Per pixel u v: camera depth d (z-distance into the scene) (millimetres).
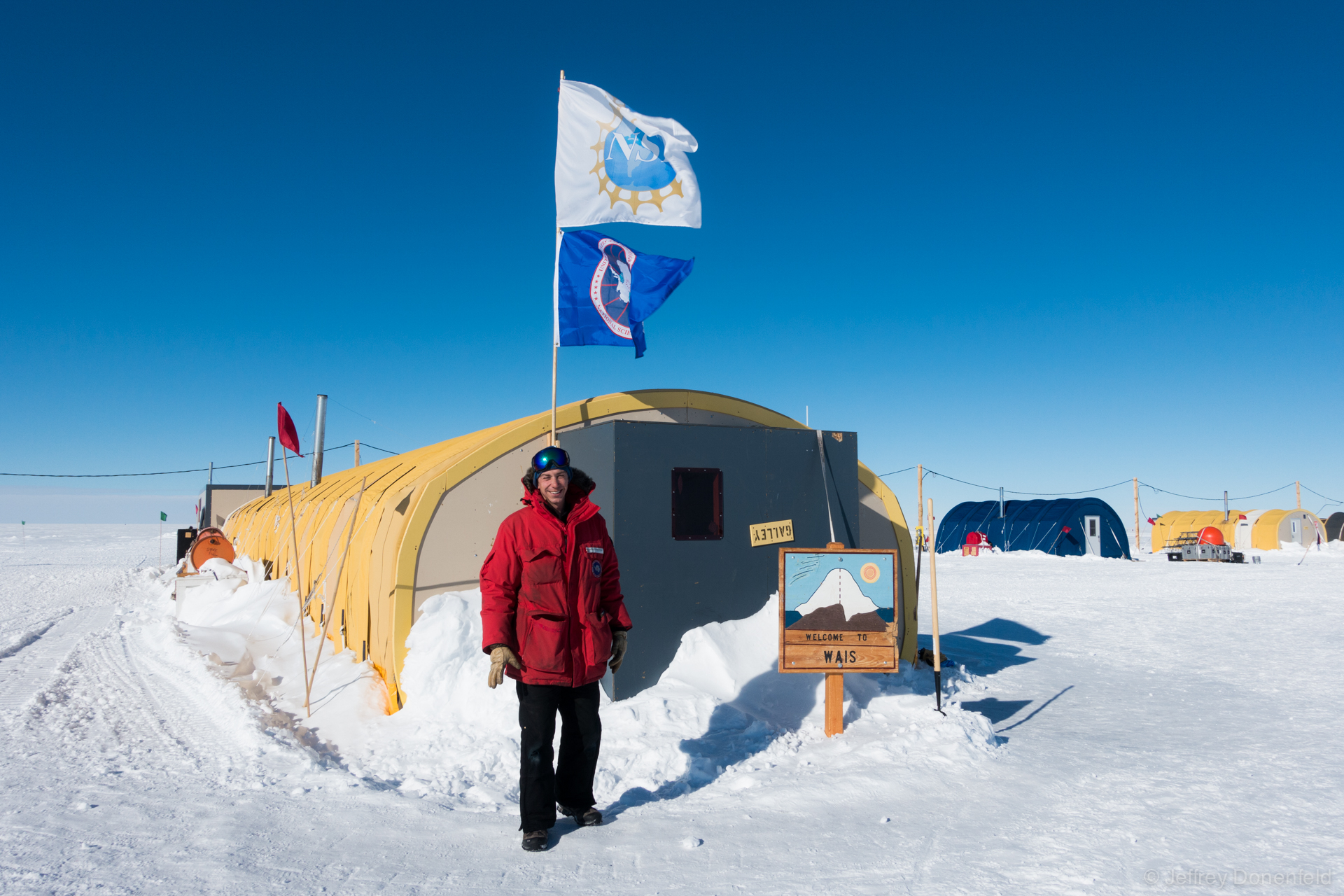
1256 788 4473
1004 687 7559
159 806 4086
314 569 10531
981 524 36438
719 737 5363
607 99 6965
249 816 3920
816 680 6301
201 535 15672
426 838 3689
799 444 7195
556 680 3727
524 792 3635
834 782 4473
